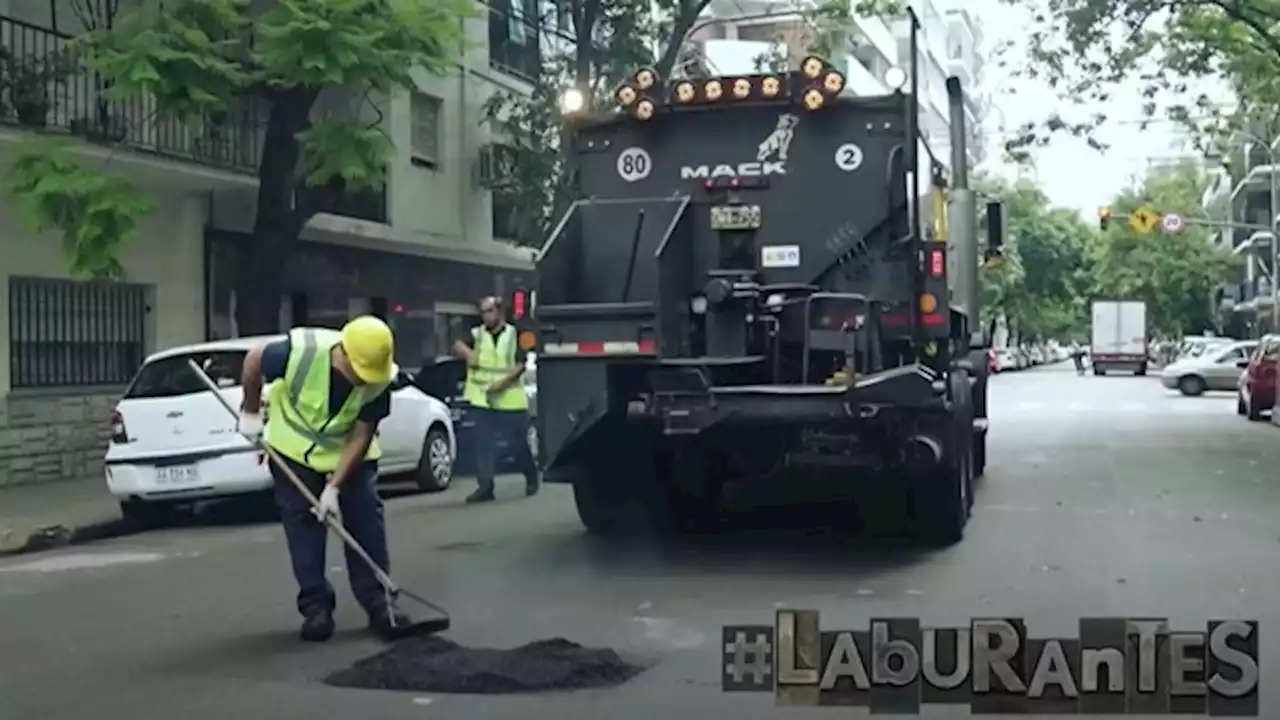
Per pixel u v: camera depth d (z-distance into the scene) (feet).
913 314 33.04
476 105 88.02
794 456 32.04
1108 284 242.78
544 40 94.89
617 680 21.65
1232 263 235.20
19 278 56.08
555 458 31.89
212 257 67.56
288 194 62.49
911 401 30.25
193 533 42.93
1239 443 69.51
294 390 24.59
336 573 32.32
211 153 62.23
